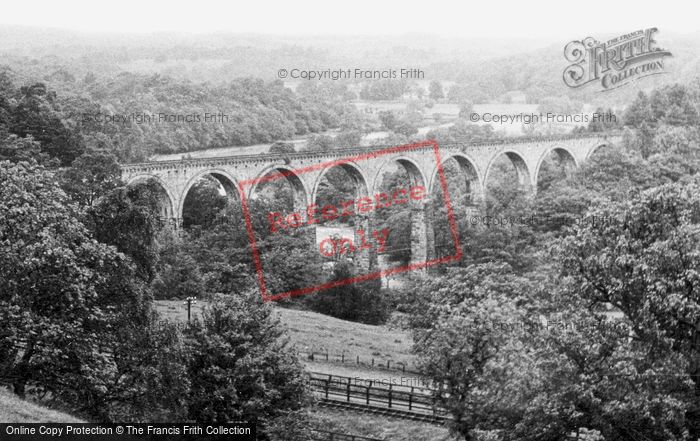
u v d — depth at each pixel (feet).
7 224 135.23
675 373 128.06
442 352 144.15
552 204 429.79
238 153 563.89
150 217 160.56
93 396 135.54
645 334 136.87
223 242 329.31
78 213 154.61
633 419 124.88
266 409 144.77
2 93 356.59
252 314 152.15
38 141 328.49
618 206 164.86
